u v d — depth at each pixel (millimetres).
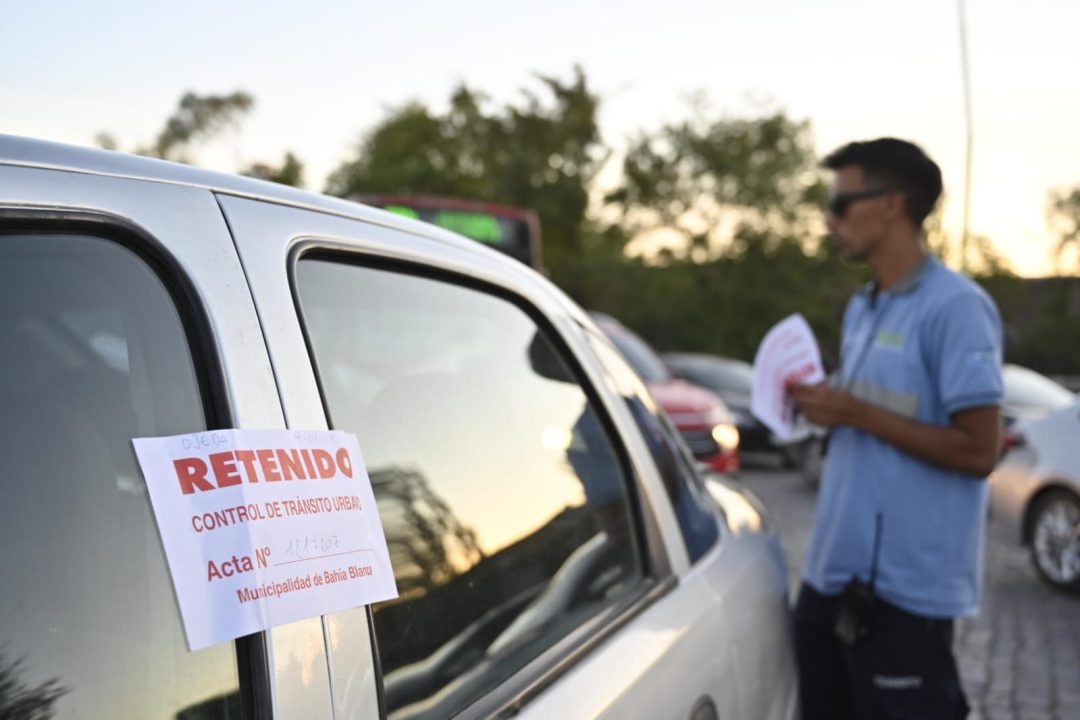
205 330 936
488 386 1458
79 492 865
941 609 2264
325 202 1214
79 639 828
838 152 2459
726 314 38156
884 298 2424
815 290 37594
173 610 874
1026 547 6273
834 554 2385
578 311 1811
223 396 923
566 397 1628
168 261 941
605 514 1602
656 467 1802
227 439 908
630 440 1746
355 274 1226
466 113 32562
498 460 1408
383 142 34281
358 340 1240
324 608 953
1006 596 5898
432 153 33844
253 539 902
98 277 896
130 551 873
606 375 1764
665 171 38969
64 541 844
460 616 1197
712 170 38656
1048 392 8094
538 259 7762
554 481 1508
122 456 894
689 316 38406
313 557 957
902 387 2314
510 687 1195
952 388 2217
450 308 1410
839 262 37906
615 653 1392
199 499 871
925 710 2279
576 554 1486
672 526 1770
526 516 1412
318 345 1156
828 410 2316
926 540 2270
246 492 909
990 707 4129
